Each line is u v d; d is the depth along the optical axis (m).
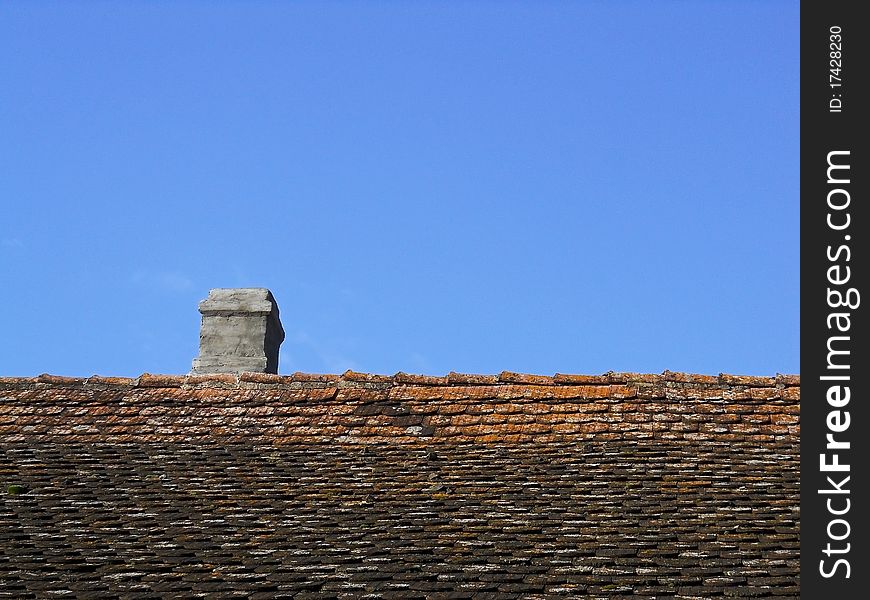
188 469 22.53
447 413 23.75
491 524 20.14
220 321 27.12
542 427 23.20
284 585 18.59
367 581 18.61
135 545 19.95
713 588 18.03
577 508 20.52
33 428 24.05
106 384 25.08
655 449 22.31
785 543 19.14
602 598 17.94
